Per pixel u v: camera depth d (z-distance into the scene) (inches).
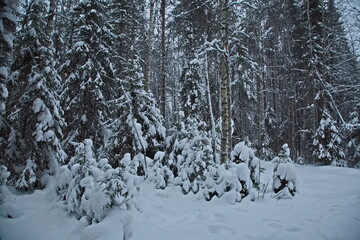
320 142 692.7
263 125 868.6
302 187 332.5
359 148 709.9
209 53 502.0
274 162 297.6
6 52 201.2
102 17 378.0
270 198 268.7
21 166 282.0
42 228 176.4
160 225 192.2
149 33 533.0
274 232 177.9
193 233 177.3
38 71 295.3
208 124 596.4
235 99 697.6
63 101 372.8
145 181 313.6
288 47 893.8
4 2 197.3
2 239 160.7
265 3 579.8
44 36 301.7
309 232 175.6
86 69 352.2
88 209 181.2
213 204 242.4
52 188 245.3
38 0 291.7
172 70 956.6
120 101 372.5
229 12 474.6
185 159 311.3
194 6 504.1
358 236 169.3
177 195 265.0
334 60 694.5
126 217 170.2
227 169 272.5
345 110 775.1
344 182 379.6
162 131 403.5
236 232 179.5
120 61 488.7
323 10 674.2
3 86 196.1
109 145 360.2
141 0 610.9
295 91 868.6
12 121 284.4
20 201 228.5
